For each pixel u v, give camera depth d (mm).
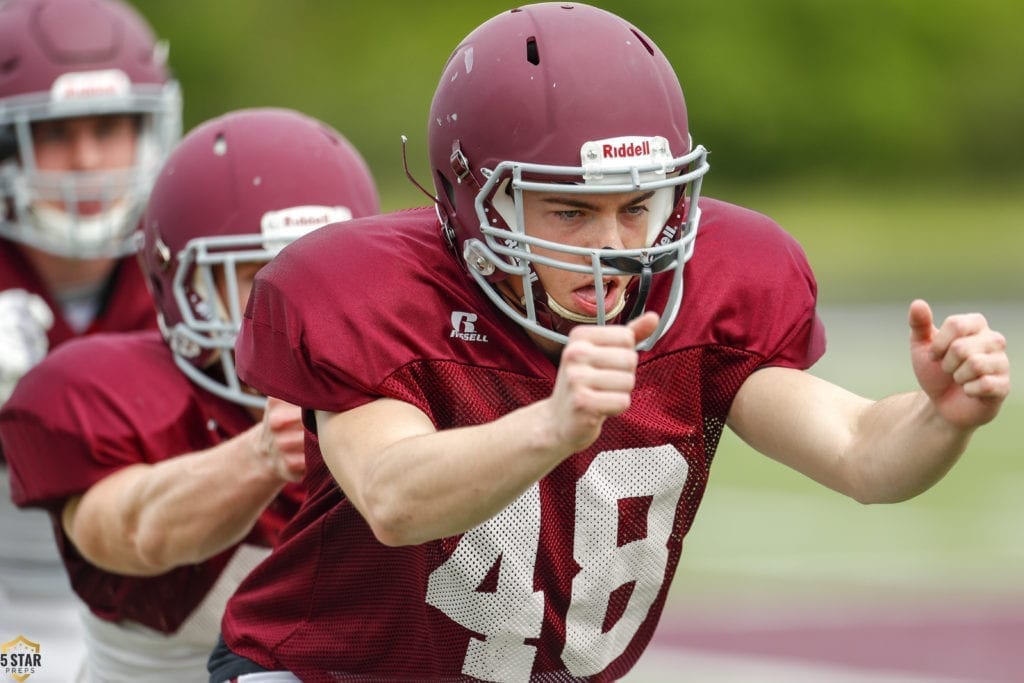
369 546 9086
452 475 7461
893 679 18500
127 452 11445
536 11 8867
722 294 9102
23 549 15305
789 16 76938
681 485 9156
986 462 30531
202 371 11820
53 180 15789
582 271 8281
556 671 9375
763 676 18562
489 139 8500
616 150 8328
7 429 11742
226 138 11836
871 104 76188
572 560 8984
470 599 8922
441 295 8719
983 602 21891
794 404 8953
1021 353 40938
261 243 11531
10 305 15461
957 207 70438
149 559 10836
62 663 15195
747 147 75562
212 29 73875
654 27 75562
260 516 11289
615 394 7020
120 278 16016
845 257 57938
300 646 9414
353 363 8391
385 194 66062
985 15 78688
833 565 23906
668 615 21484
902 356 39906
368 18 74875
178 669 11961
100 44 16344
